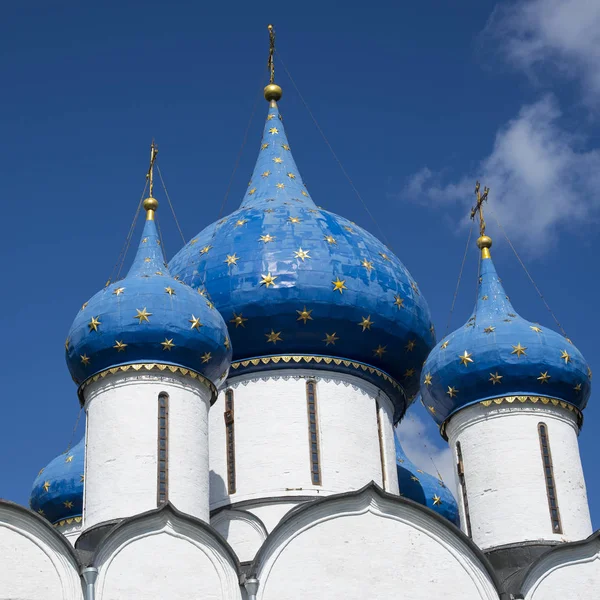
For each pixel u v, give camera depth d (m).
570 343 39.56
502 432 38.31
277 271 41.06
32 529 32.62
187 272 42.19
